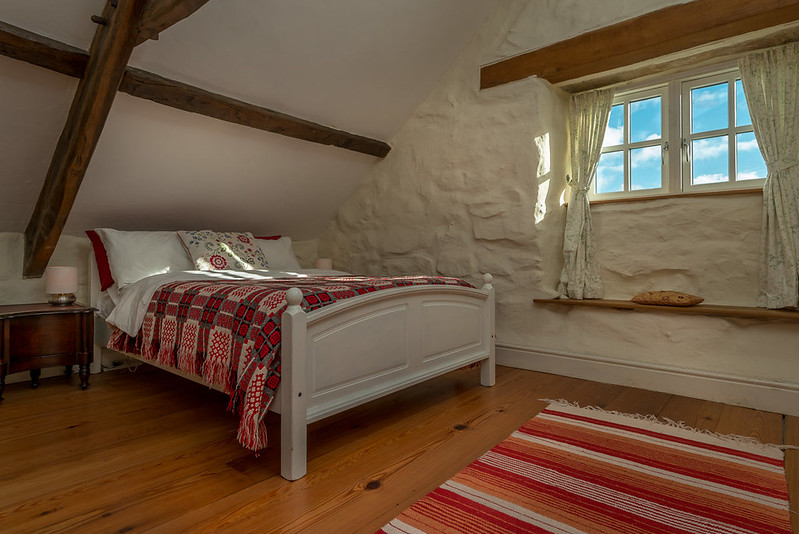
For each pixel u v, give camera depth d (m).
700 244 2.96
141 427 2.31
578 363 3.18
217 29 2.66
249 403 1.74
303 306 1.85
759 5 2.47
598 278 3.29
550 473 1.77
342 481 1.74
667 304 2.86
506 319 3.54
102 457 1.96
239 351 1.90
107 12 2.25
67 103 2.59
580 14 3.12
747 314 2.53
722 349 2.70
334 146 3.87
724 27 2.60
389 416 2.45
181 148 3.17
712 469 1.80
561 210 3.53
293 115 3.47
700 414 2.46
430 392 2.88
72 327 2.92
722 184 3.02
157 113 2.89
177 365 2.28
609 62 3.04
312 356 1.87
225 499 1.62
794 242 2.57
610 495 1.61
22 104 2.49
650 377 2.91
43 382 3.13
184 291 2.45
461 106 3.75
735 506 1.54
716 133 3.04
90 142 2.53
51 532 1.42
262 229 4.36
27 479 1.77
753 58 2.79
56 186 2.72
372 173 4.39
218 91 3.00
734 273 2.84
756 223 2.77
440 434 2.20
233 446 2.09
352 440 2.13
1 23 2.12
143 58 2.60
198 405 2.66
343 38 3.12
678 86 3.18
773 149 2.68
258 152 3.54
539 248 3.33
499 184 3.51
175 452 2.02
